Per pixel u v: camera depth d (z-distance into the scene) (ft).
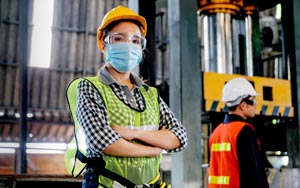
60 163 40.01
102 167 5.64
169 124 6.51
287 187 16.37
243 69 18.80
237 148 9.80
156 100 6.50
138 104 6.14
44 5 42.37
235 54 17.34
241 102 10.82
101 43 6.56
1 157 38.60
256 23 19.45
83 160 5.81
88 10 43.45
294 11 17.61
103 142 5.54
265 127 18.60
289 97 16.80
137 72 16.19
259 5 19.35
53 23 42.50
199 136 14.35
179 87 14.40
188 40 14.73
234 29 17.47
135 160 5.80
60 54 43.04
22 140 22.89
